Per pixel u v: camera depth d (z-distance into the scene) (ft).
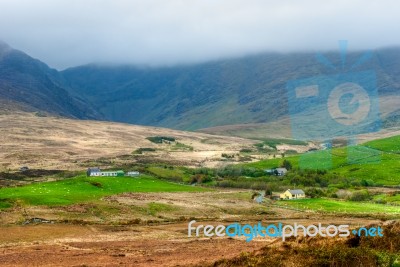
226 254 152.35
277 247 113.29
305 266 102.32
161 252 165.48
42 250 177.37
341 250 105.29
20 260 153.69
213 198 409.90
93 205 321.32
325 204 381.19
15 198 320.70
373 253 104.83
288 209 358.02
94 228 253.65
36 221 265.34
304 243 111.75
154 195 404.16
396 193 430.20
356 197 417.69
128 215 309.63
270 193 440.86
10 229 236.43
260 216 320.50
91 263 144.46
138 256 156.97
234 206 365.61
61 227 250.37
